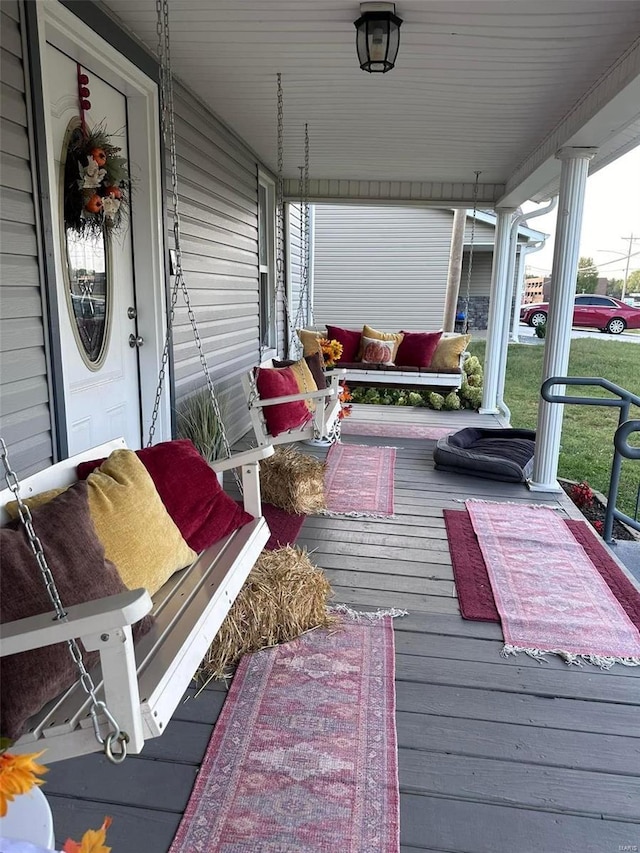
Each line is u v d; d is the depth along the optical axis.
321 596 2.42
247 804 1.59
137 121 3.32
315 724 1.88
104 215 2.88
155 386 3.60
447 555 3.13
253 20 2.82
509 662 2.24
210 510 2.18
